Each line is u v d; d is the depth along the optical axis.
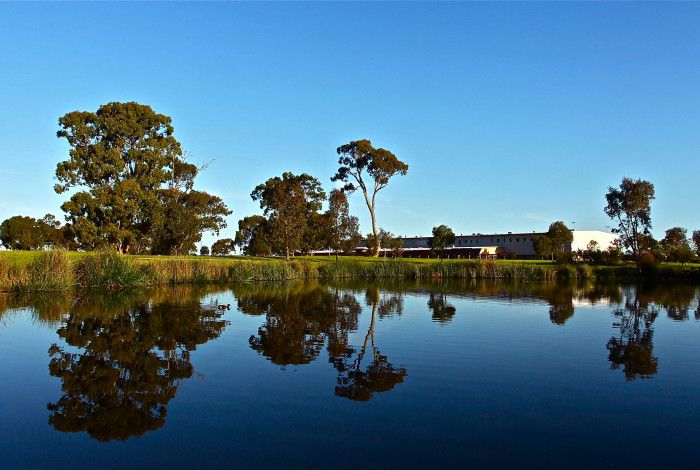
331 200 72.38
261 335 16.20
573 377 11.40
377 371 11.75
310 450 7.32
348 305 25.22
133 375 11.25
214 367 12.00
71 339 15.28
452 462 6.98
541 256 90.75
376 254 82.50
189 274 38.88
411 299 28.84
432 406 9.28
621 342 15.63
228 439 7.72
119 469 6.73
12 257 37.28
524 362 12.77
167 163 59.81
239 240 116.62
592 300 29.44
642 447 7.54
